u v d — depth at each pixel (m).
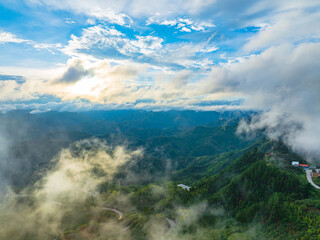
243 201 189.38
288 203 157.00
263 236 144.50
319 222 130.88
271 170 195.38
